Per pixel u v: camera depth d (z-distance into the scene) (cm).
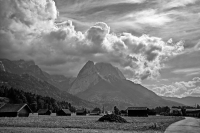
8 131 4269
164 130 4816
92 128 5269
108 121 8094
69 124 6469
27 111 13275
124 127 5534
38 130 4531
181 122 8125
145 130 4819
